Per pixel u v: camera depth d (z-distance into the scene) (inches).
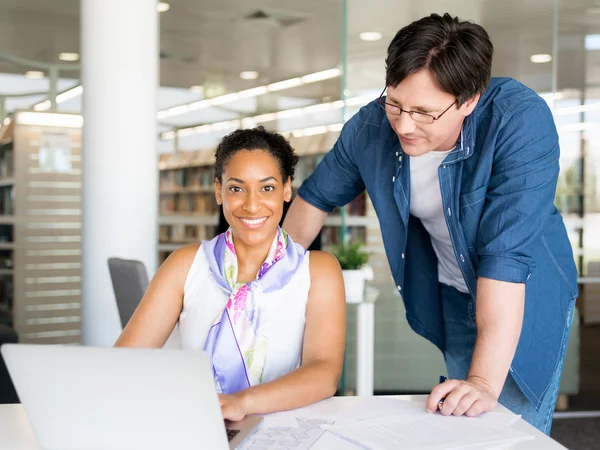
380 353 154.0
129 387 44.5
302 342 65.3
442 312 82.7
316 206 84.3
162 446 45.6
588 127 208.4
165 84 206.2
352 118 79.0
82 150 143.9
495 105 66.7
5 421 54.1
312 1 176.6
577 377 172.2
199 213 212.4
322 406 57.6
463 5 160.1
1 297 210.7
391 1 154.5
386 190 74.8
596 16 187.9
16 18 213.3
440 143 63.4
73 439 47.2
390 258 77.9
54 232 215.2
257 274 65.1
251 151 63.4
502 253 63.2
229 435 49.3
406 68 58.9
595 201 205.0
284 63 184.2
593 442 148.4
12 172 212.4
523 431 51.6
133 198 141.5
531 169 64.7
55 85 217.9
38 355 45.3
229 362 62.2
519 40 164.2
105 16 139.3
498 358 61.1
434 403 55.5
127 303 106.1
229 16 189.6
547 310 71.6
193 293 65.8
